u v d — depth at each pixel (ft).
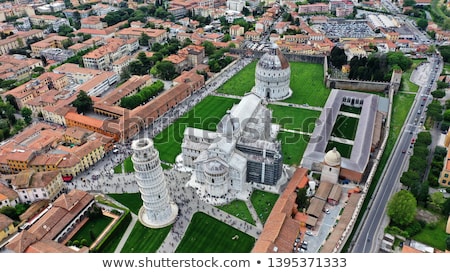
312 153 589.73
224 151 519.60
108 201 531.09
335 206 511.40
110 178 583.17
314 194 532.32
